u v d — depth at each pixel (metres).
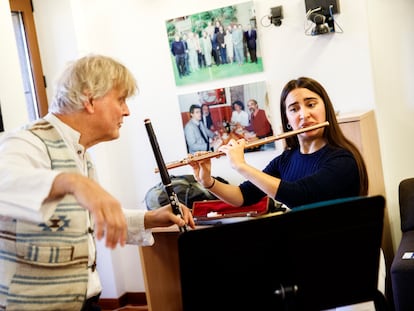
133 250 4.56
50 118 1.93
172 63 4.22
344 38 3.79
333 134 2.53
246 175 2.49
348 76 3.83
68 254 1.84
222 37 4.06
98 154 4.43
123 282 4.62
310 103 2.53
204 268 1.66
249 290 1.71
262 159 4.10
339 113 3.72
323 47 3.85
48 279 1.83
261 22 3.96
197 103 4.19
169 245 3.86
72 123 1.95
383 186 3.85
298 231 1.69
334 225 1.70
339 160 2.41
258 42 3.99
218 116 4.16
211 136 4.20
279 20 3.89
